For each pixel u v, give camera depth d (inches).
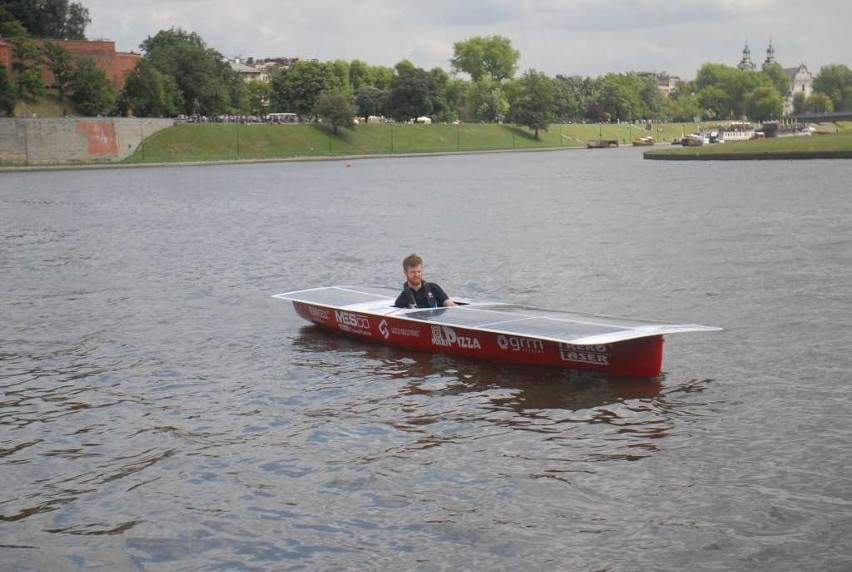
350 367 673.0
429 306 753.0
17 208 2281.0
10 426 553.6
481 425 540.7
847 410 546.3
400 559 383.9
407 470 474.0
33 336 794.8
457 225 1688.0
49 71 4982.8
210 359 705.6
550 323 661.3
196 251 1376.7
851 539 390.0
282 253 1332.4
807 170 3193.9
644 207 1962.4
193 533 410.6
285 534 407.8
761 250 1229.7
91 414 573.9
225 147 5255.9
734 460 476.4
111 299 972.6
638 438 512.7
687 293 933.2
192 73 5723.4
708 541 391.9
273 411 573.9
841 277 997.8
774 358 666.8
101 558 390.6
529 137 7701.8
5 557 392.5
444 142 6825.8
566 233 1508.4
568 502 432.5
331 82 6697.8
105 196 2669.8
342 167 4626.0
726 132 7470.5
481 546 393.1
